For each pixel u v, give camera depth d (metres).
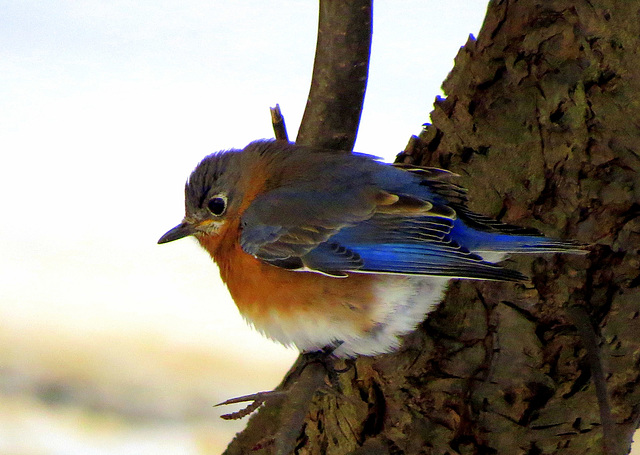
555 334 8.99
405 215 10.01
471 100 9.62
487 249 9.15
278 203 10.36
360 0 9.73
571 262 8.99
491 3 9.60
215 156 11.13
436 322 9.39
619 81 8.94
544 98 9.17
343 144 10.80
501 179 9.50
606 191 8.98
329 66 10.16
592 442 9.20
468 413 9.19
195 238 11.26
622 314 8.91
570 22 9.06
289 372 10.25
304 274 10.12
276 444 8.49
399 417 9.38
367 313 9.83
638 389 9.11
